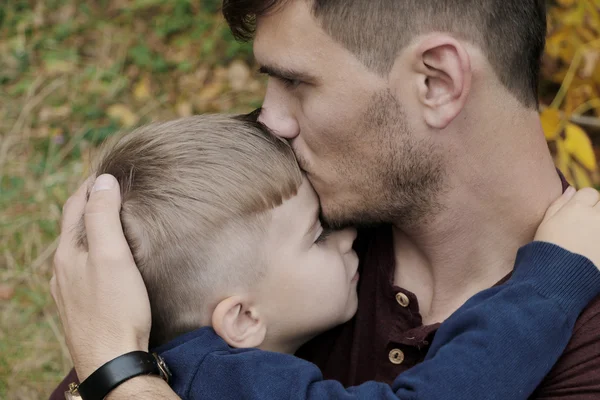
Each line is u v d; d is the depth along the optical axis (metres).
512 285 1.66
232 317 1.88
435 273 1.88
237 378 1.74
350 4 1.67
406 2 1.66
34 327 3.80
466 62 1.65
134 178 1.92
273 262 1.90
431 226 1.81
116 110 5.18
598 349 1.60
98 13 6.09
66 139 4.99
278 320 1.94
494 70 1.71
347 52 1.69
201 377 1.77
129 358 1.74
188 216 1.86
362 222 1.88
